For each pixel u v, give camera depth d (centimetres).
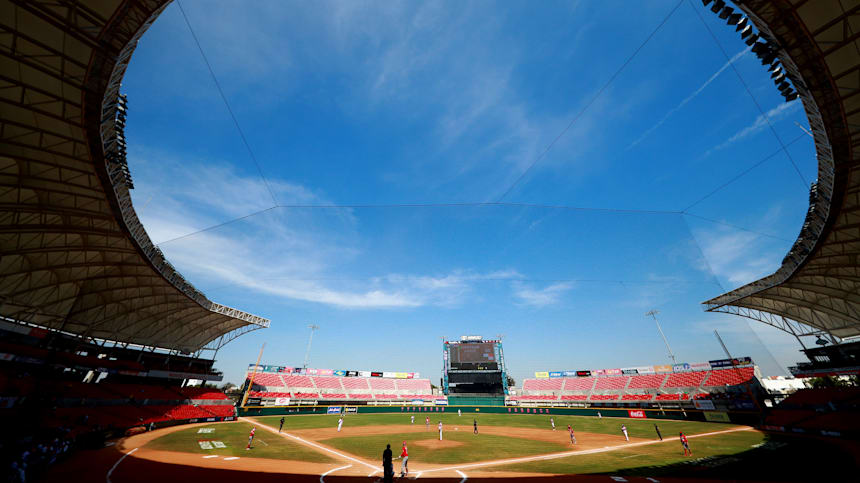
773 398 4988
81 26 1150
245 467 2039
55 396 3050
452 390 7981
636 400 6906
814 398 4138
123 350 4603
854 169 1720
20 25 1131
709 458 2266
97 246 2580
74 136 1578
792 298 3884
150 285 3494
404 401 8875
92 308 3472
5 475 1423
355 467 2162
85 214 2142
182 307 4322
